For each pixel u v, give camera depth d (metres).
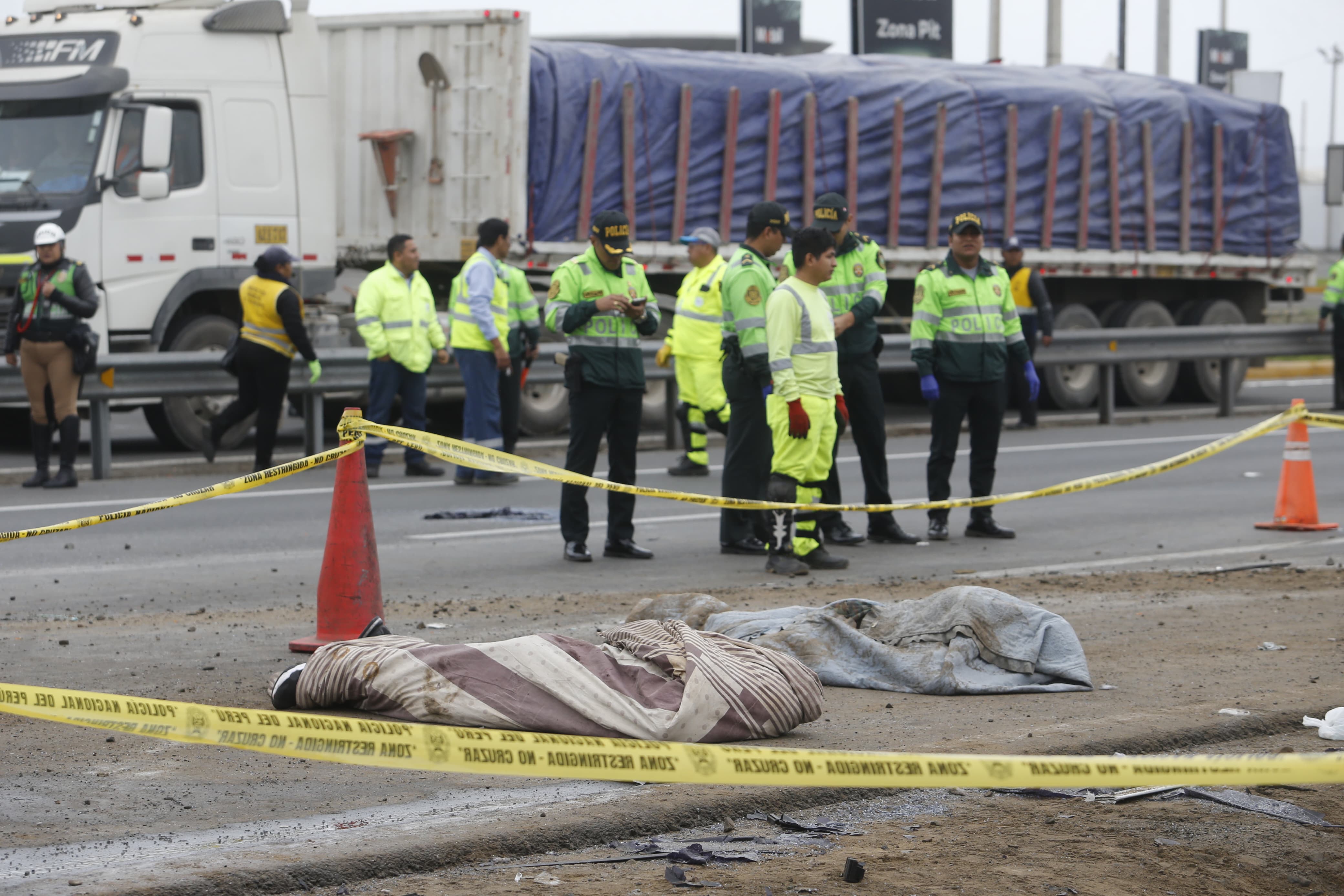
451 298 52.56
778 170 67.12
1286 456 41.38
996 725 19.86
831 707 21.09
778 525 33.44
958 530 41.22
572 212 62.44
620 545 36.06
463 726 18.69
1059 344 68.00
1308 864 15.25
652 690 19.23
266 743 11.60
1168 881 14.58
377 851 14.55
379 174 62.84
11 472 50.97
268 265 47.97
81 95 52.09
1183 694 21.70
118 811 15.98
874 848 15.36
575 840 15.41
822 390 33.12
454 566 34.59
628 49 64.94
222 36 55.19
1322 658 24.20
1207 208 81.56
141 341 53.69
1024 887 14.22
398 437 23.98
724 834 15.90
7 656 23.53
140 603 29.55
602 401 34.91
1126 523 42.34
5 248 51.66
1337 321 75.06
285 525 40.84
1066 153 75.81
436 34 61.53
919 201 71.38
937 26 108.06
